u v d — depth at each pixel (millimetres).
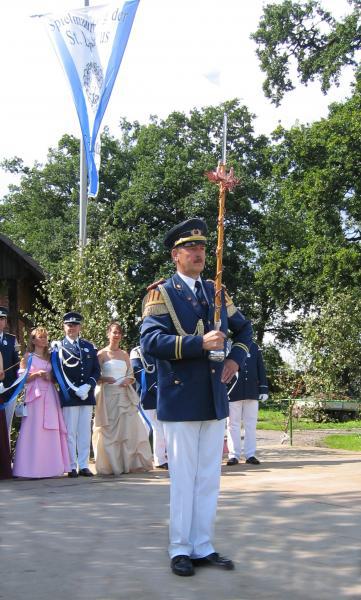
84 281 11555
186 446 4555
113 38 12289
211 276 35750
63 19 12375
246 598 3904
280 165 28719
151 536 5273
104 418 9203
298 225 35938
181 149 36469
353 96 27469
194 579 4246
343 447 12438
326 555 4668
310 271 29031
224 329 4711
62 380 9125
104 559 4676
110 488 7676
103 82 12273
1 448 8898
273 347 39656
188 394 4547
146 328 4602
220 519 5672
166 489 7562
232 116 37031
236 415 9812
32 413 8969
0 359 9070
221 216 4602
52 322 11797
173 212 37062
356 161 26719
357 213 27672
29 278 19672
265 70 28422
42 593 4012
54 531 5473
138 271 36562
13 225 42594
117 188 37938
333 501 6332
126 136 40094
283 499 6453
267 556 4668
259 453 11367
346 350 21156
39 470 8820
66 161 40562
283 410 19188
